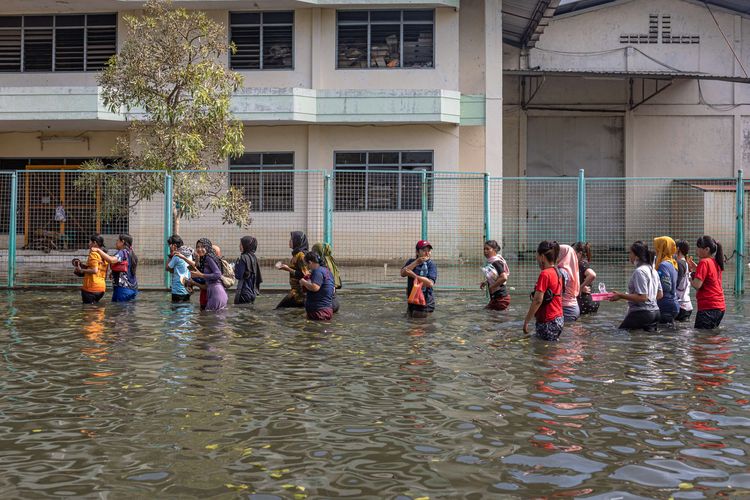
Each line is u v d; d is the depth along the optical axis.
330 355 7.88
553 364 7.44
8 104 20.39
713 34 25.72
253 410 5.75
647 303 9.50
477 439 5.06
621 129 26.14
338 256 20.44
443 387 6.48
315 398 6.11
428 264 10.80
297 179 21.08
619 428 5.31
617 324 10.07
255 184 21.25
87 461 4.64
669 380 6.76
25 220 17.84
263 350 8.16
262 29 21.45
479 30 21.98
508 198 25.77
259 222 20.84
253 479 4.34
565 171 26.02
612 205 25.52
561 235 25.56
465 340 8.80
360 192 20.92
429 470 4.49
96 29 21.53
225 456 4.73
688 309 10.48
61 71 21.58
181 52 15.61
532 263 19.75
